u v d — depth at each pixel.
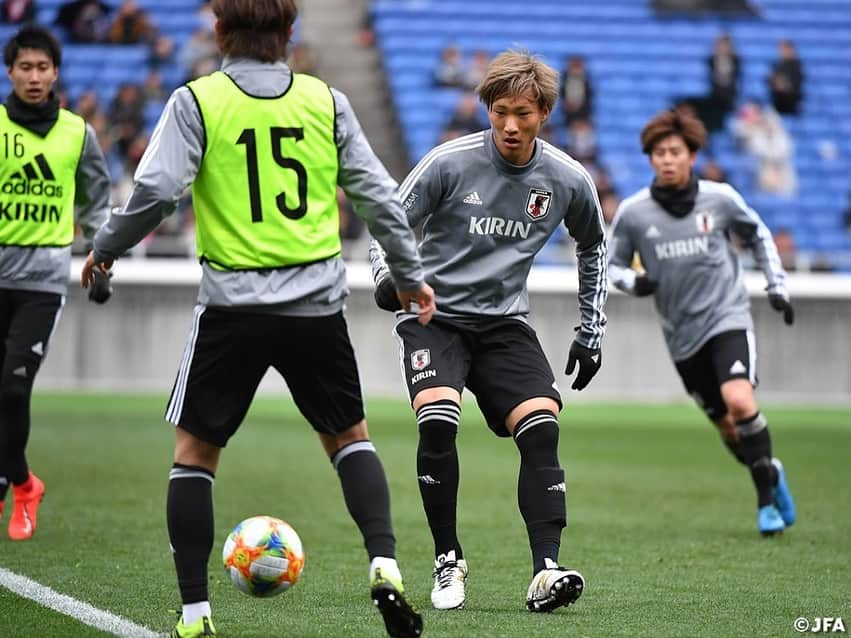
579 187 18.75
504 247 18.83
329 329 14.68
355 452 15.12
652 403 63.38
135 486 31.69
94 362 62.56
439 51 82.69
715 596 19.20
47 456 37.72
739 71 83.31
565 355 64.12
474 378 18.86
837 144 80.50
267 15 14.65
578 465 39.53
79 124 24.50
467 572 20.30
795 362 65.62
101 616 16.83
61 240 24.09
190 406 14.69
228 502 29.70
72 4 79.94
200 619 14.78
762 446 26.59
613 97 81.06
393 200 14.79
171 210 14.35
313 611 17.55
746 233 28.41
